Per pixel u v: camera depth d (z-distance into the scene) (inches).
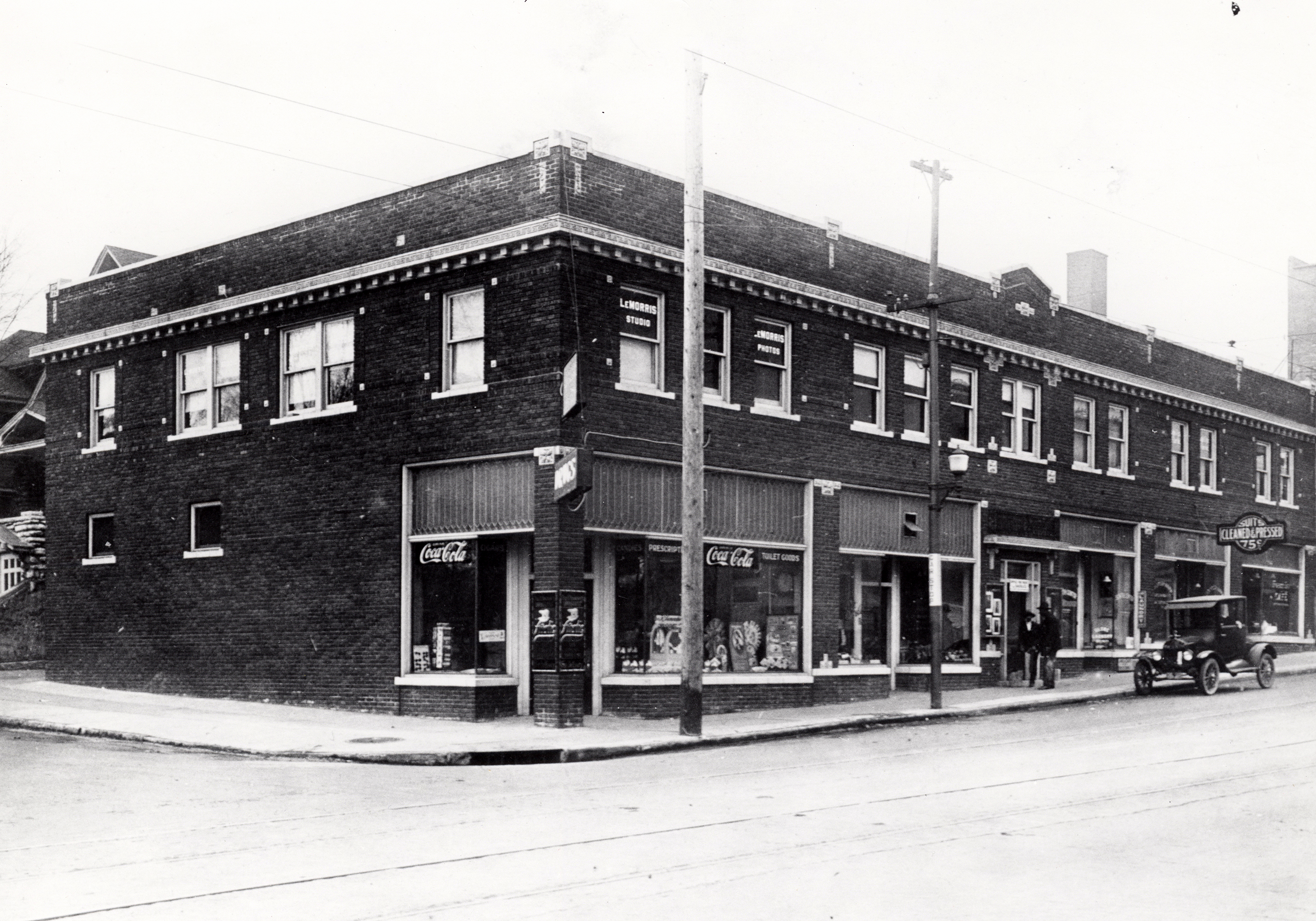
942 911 351.6
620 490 886.4
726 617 959.6
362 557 941.8
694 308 804.0
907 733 855.7
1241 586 1579.7
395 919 338.3
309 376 995.3
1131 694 1151.0
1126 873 403.9
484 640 892.0
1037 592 1261.1
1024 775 627.2
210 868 403.9
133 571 1095.0
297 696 968.9
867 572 1097.4
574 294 856.3
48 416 1177.4
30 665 1258.0
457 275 904.3
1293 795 562.3
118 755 707.4
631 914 345.1
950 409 1174.3
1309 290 1895.9
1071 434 1317.7
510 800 550.9
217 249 1055.6
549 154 856.9
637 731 815.1
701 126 808.9
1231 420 1574.8
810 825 483.2
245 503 1020.5
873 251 1090.7
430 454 908.6
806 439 1019.3
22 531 1296.8
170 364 1087.0
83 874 394.6
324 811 518.9
